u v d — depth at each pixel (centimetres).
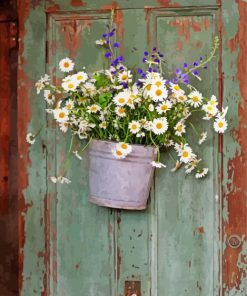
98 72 283
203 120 285
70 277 292
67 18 290
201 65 279
